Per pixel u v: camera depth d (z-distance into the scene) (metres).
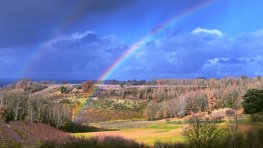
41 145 62.28
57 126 152.38
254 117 56.06
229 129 40.22
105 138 60.53
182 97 190.25
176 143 50.00
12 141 82.88
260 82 187.88
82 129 157.50
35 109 154.88
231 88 178.50
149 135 80.31
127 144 56.25
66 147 55.53
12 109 146.50
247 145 35.41
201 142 42.00
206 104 179.00
